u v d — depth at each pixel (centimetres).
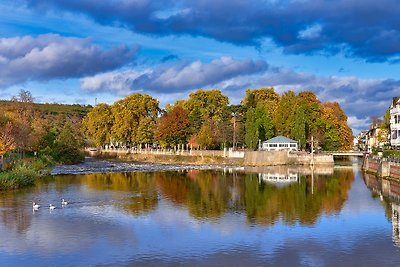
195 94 16100
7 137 9006
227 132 14862
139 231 4119
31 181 7738
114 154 17000
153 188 7338
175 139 15162
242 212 5078
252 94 16900
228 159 14162
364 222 4559
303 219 4691
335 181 8662
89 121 18025
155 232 4078
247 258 3312
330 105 17475
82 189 7069
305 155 14000
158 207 5397
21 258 3303
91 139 18400
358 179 9075
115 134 16712
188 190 7106
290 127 14850
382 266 3148
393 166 8769
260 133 14988
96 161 14888
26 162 9669
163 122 15288
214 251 3481
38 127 12275
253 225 4375
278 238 3869
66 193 6556
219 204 5650
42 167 10112
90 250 3500
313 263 3209
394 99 14788
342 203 5784
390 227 4319
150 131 16138
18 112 12306
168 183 8194
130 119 16125
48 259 3281
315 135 14838
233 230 4162
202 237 3897
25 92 13100
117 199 6031
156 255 3378
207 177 9562
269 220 4622
